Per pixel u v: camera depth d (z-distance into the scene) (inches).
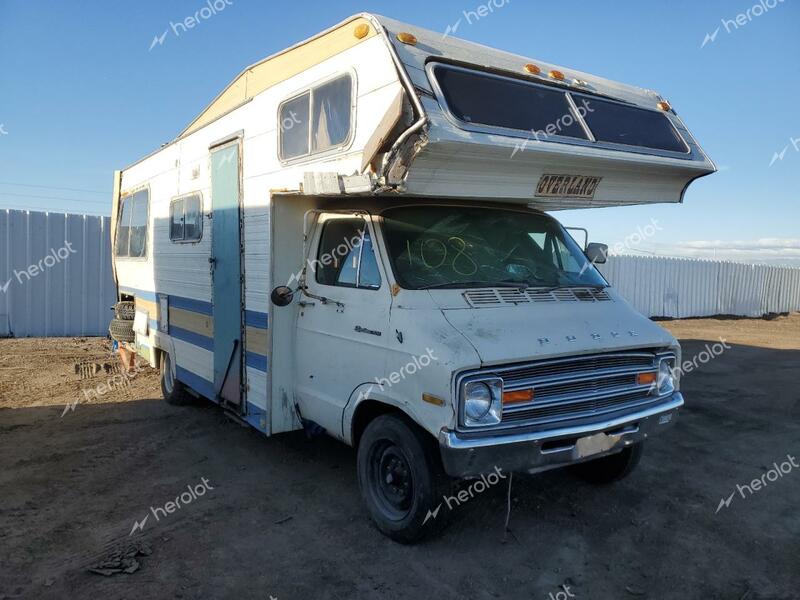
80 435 247.0
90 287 501.7
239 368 213.8
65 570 144.3
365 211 176.2
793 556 153.2
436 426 136.6
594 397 149.9
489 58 171.8
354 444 174.7
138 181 325.4
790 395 327.9
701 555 153.7
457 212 185.0
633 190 191.6
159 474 205.6
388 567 146.9
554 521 171.3
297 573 144.4
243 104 210.7
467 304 155.9
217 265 230.1
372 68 151.7
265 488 193.9
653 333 164.7
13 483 196.5
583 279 189.9
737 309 878.4
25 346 446.9
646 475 206.8
